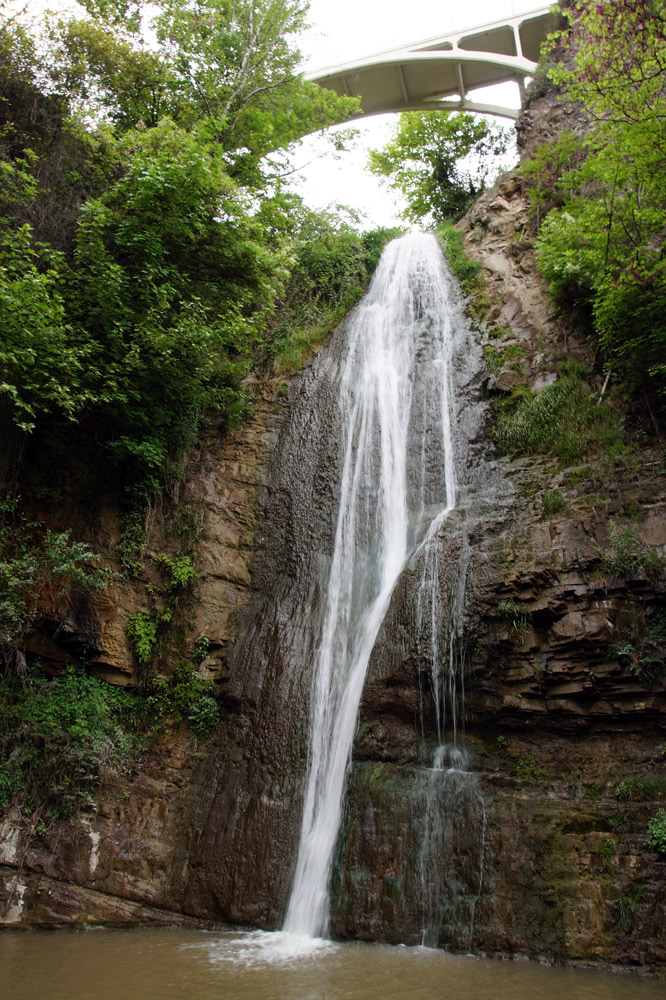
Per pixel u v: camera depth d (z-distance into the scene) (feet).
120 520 40.88
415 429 47.14
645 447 36.76
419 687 32.73
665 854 24.34
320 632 38.58
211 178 38.70
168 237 40.57
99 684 36.47
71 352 34.76
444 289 57.41
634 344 37.63
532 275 53.36
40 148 42.91
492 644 31.91
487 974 22.24
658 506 32.45
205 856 31.73
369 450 47.39
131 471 42.06
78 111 43.60
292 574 42.78
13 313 31.99
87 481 40.52
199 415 47.24
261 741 34.94
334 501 45.57
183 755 36.11
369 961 23.82
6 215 38.73
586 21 37.14
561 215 46.75
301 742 34.14
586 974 22.31
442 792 29.35
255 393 52.31
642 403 38.88
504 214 61.57
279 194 55.72
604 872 24.97
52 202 40.37
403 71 93.15
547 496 36.01
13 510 36.52
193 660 39.01
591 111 39.37
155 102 51.49
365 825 29.45
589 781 28.96
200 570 41.75
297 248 62.08
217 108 54.49
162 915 30.30
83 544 34.35
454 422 46.16
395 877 27.73
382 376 52.03
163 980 21.52
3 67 43.29
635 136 35.76
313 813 31.53
